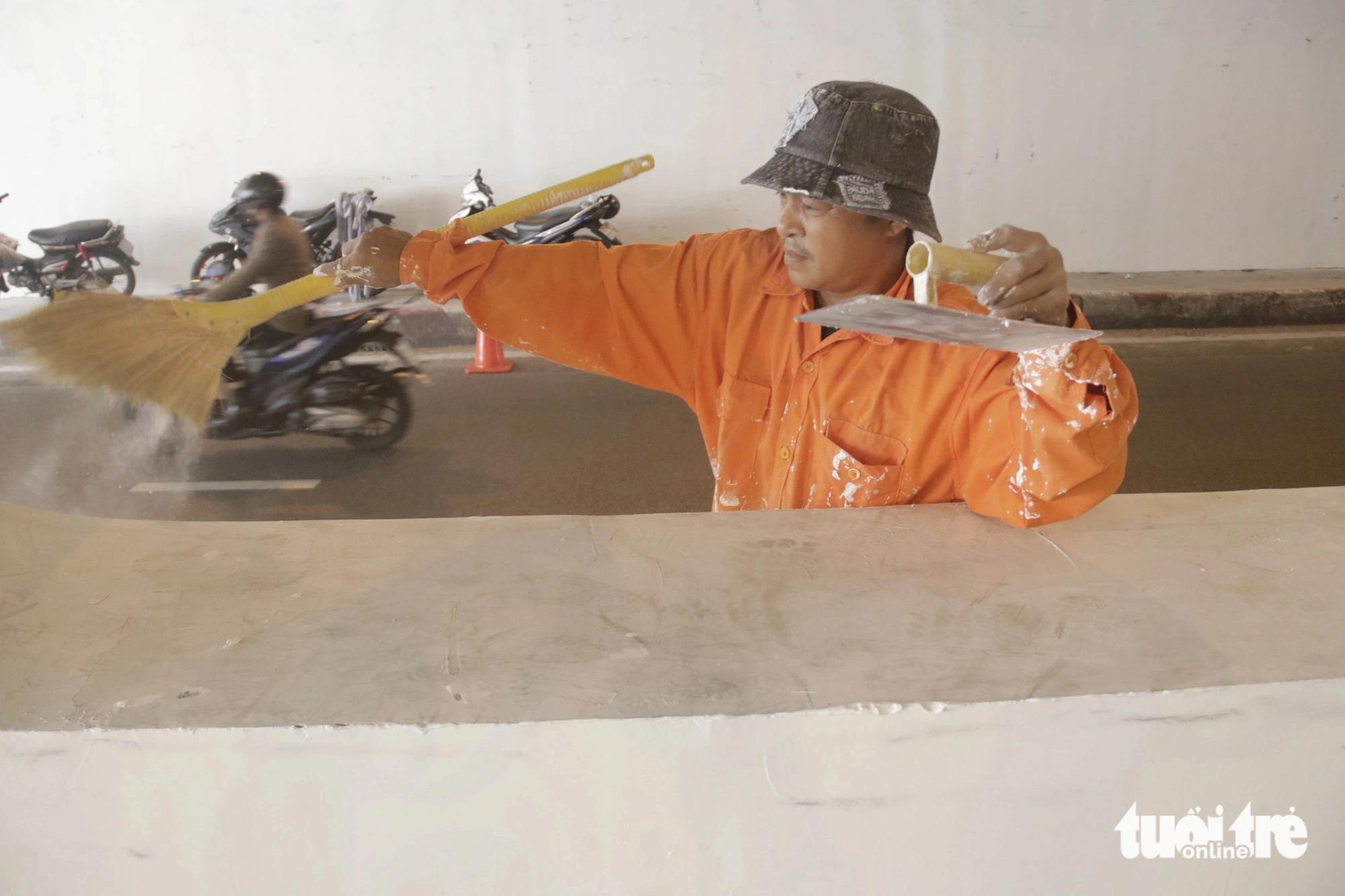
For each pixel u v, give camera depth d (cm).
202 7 807
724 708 88
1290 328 764
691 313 151
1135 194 873
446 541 126
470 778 88
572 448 485
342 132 841
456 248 144
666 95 837
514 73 830
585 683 92
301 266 439
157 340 140
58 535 127
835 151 120
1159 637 100
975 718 90
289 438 503
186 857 93
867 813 93
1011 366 123
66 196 849
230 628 104
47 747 87
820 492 141
